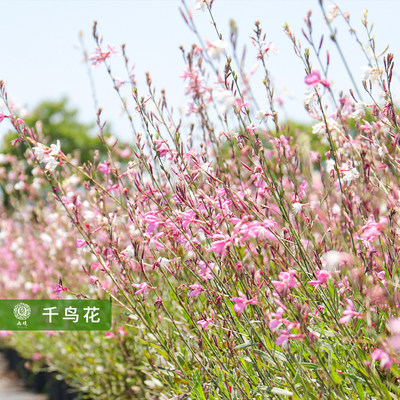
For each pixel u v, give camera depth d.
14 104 4.17
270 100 3.13
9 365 10.88
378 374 2.75
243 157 3.44
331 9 3.12
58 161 3.60
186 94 3.87
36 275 7.55
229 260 3.05
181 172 3.29
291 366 2.88
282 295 2.52
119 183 3.68
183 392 3.54
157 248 3.47
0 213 9.45
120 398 5.37
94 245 3.70
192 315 3.36
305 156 2.43
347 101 3.85
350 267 2.32
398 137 2.99
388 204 2.72
